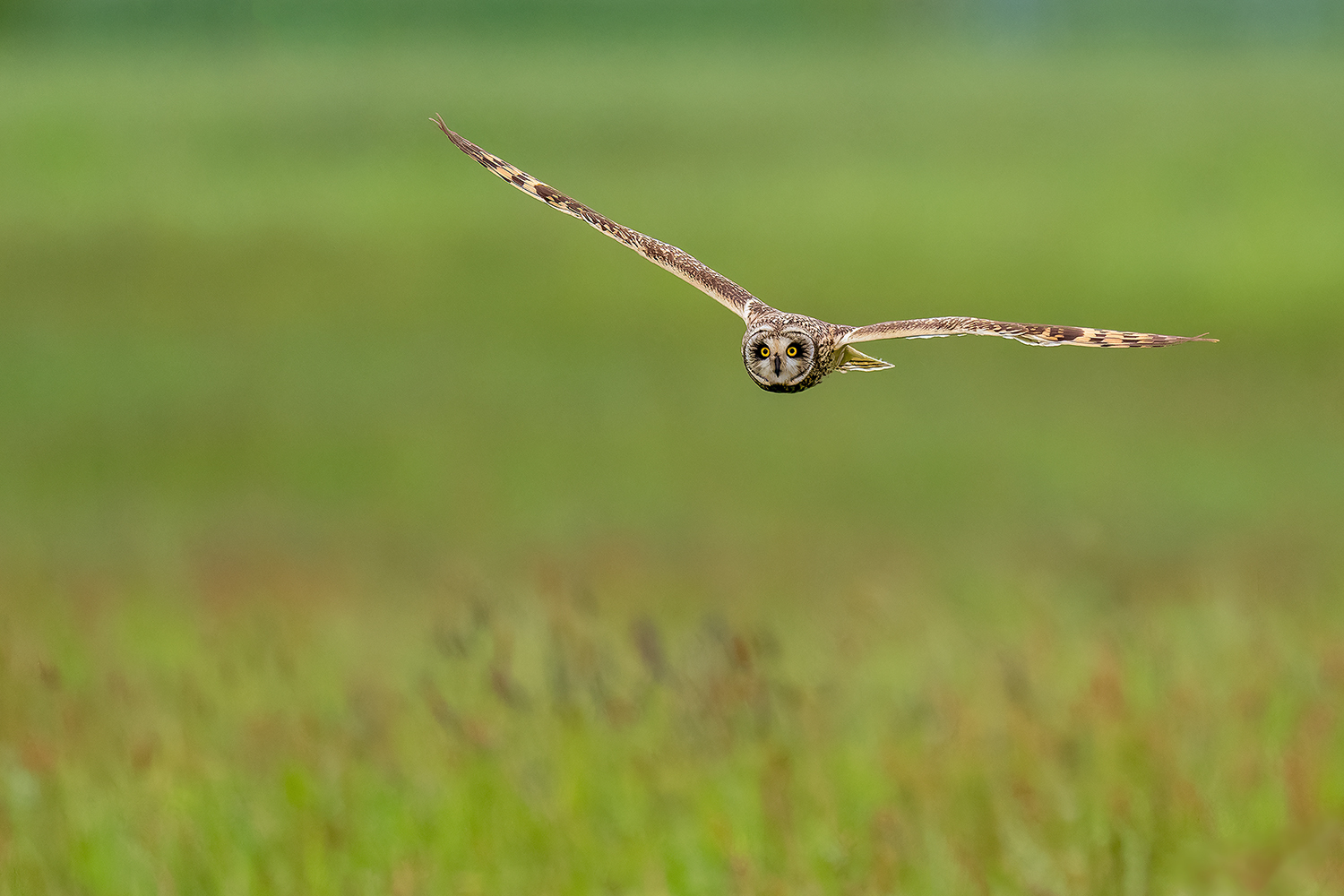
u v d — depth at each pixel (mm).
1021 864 6914
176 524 22031
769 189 51094
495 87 75438
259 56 92688
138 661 10430
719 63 93250
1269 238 41500
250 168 54812
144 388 29547
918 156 55219
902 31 129625
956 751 7852
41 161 55438
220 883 6859
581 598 8742
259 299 37188
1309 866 6898
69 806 7391
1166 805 7203
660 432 26391
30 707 8297
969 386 27359
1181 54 97562
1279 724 8258
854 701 8977
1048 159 53500
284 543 20688
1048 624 10508
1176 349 29062
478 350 32406
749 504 23297
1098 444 24422
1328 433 24797
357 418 27531
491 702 8289
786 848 7023
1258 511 21469
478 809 7352
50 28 113438
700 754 7641
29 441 26109
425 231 43906
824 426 26078
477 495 23734
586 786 7570
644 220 47375
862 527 21797
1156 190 47875
